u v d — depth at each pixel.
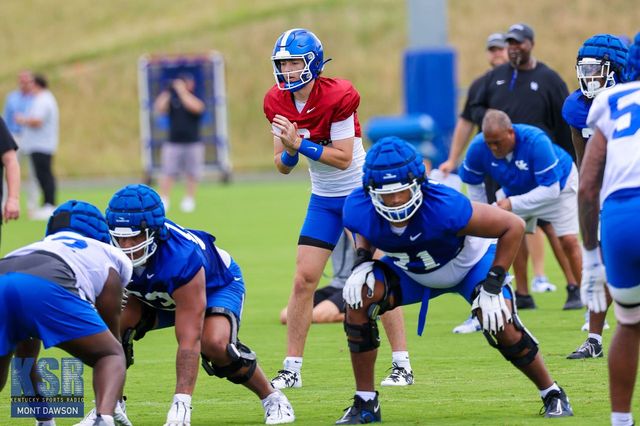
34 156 67.56
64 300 18.16
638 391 22.80
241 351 21.06
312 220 26.03
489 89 37.62
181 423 19.58
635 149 17.69
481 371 26.16
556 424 20.31
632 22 122.50
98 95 126.38
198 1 142.62
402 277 21.34
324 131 25.45
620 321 18.38
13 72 131.25
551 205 33.03
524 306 35.66
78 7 143.00
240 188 94.19
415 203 19.48
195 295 20.12
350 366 27.44
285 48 24.89
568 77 118.88
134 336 21.73
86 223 19.33
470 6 127.31
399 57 125.50
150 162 100.38
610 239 17.75
